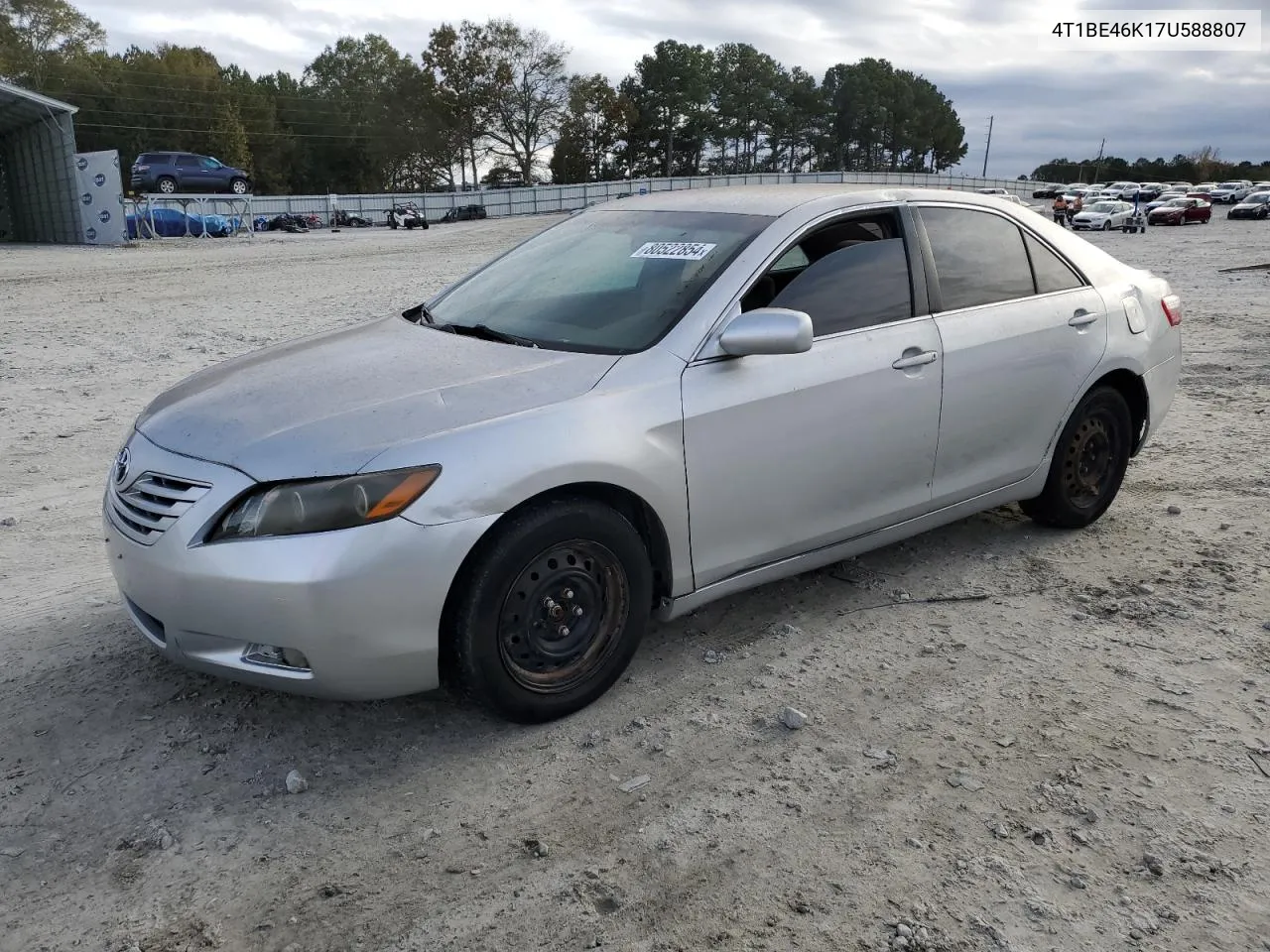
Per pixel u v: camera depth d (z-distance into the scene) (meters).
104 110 85.88
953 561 4.71
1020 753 3.19
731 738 3.27
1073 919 2.48
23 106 34.28
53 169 36.56
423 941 2.42
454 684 3.29
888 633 4.00
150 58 92.38
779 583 4.46
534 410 3.12
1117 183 85.25
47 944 2.40
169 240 37.69
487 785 3.02
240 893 2.58
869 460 3.95
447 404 3.12
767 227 3.83
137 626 3.23
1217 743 3.23
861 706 3.47
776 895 2.57
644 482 3.29
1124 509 5.45
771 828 2.83
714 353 3.50
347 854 2.73
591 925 2.47
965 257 4.39
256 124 92.50
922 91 149.12
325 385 3.33
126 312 14.61
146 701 3.46
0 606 4.22
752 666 3.73
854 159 144.38
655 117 117.38
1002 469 4.54
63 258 27.30
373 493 2.83
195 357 10.70
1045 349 4.54
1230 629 4.02
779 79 130.62
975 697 3.52
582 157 105.81
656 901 2.55
